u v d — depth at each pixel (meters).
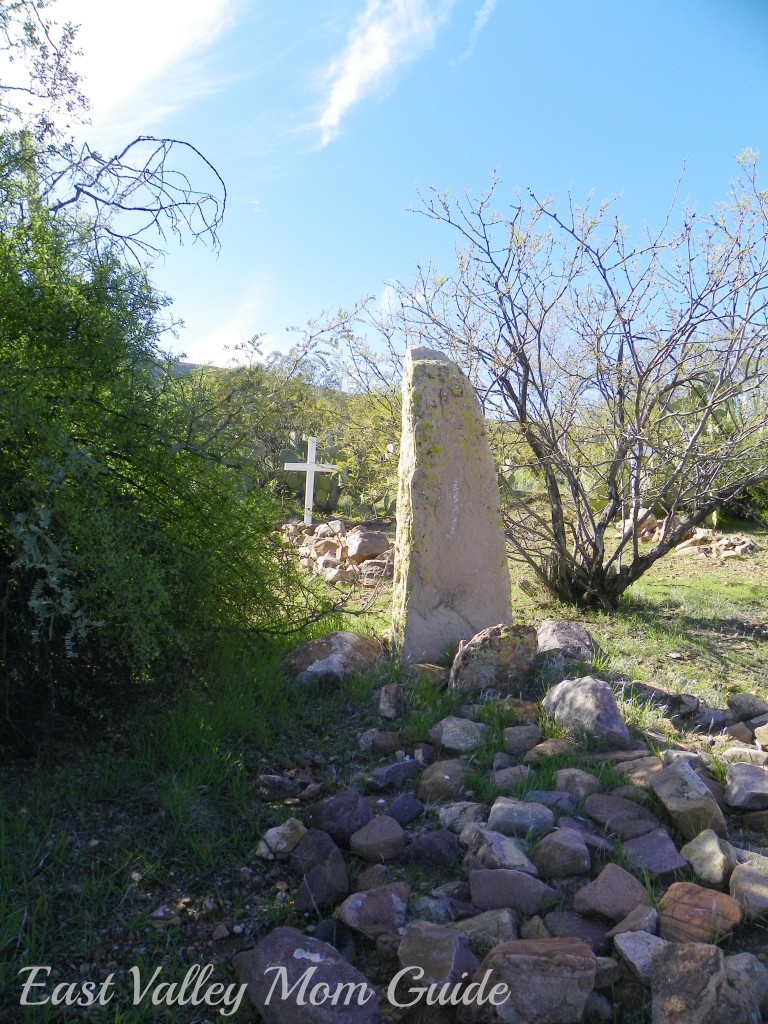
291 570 5.21
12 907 2.78
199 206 4.50
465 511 5.25
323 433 12.45
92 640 3.86
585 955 2.38
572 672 4.92
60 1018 2.43
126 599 3.53
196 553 4.09
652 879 2.90
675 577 8.85
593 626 6.59
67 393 3.54
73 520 3.40
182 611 4.21
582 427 7.12
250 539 4.66
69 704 3.96
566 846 2.97
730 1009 2.19
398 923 2.75
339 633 5.14
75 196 4.12
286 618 5.27
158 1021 2.46
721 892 2.82
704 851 2.95
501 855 2.97
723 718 4.43
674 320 6.57
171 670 4.24
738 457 6.86
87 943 2.71
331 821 3.32
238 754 3.93
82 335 3.72
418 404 5.23
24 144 3.99
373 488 9.34
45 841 3.14
